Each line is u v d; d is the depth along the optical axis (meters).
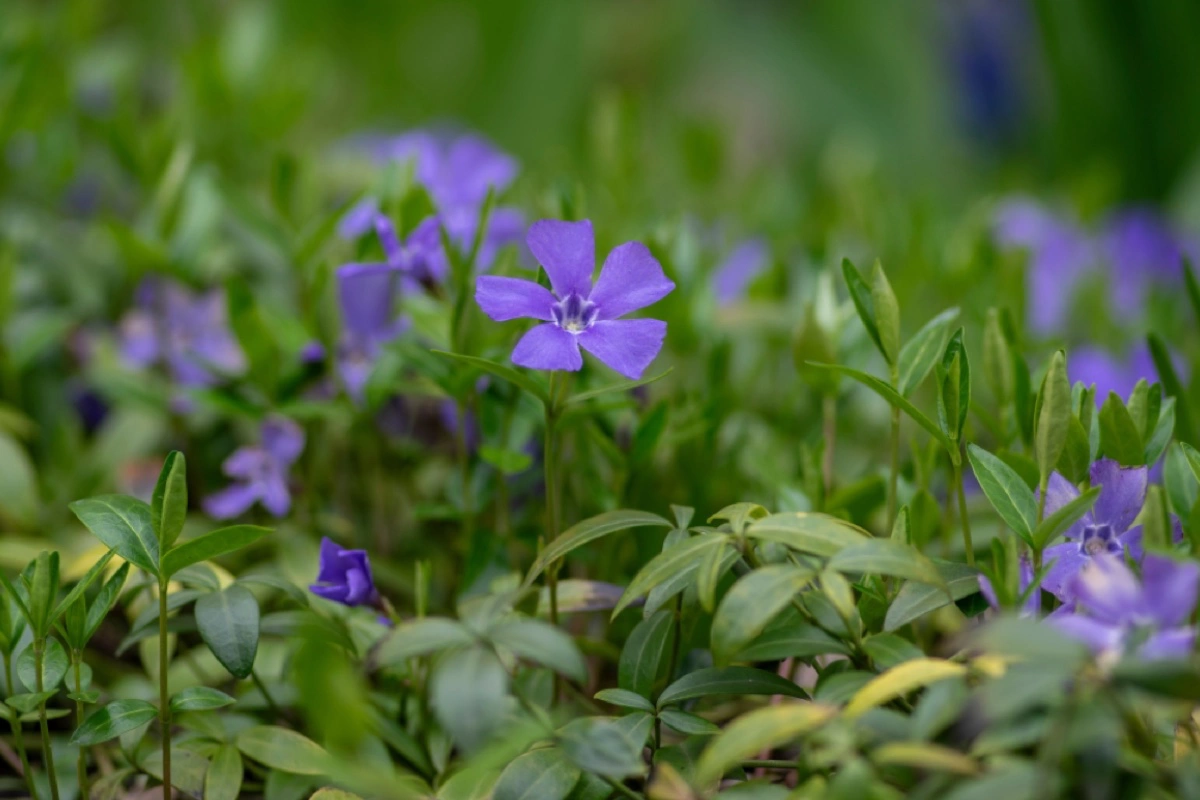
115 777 0.44
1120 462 0.43
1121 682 0.37
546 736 0.40
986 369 0.47
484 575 0.48
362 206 0.53
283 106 0.68
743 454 0.52
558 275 0.43
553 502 0.44
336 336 0.53
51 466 0.55
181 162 0.54
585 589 0.45
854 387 0.51
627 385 0.43
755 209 0.67
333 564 0.44
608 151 0.62
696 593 0.43
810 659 0.43
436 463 0.53
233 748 0.44
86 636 0.43
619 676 0.43
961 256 0.57
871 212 0.62
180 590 0.46
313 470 0.52
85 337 0.60
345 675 0.38
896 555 0.40
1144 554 0.41
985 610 0.43
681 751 0.42
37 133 0.62
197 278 0.55
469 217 0.54
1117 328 0.60
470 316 0.48
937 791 0.39
